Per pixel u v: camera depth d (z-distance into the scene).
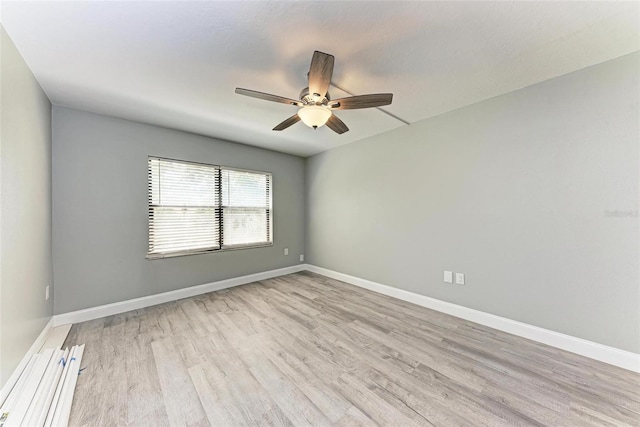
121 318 2.59
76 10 1.32
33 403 1.33
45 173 2.21
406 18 1.39
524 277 2.17
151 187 3.02
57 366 1.69
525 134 2.15
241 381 1.62
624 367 1.72
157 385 1.57
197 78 2.02
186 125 3.04
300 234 4.69
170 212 3.17
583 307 1.90
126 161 2.84
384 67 1.87
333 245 4.15
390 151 3.25
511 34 1.52
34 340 1.90
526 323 2.17
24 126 1.75
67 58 1.74
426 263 2.88
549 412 1.36
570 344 1.94
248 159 3.93
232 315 2.65
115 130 2.77
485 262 2.41
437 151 2.76
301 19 1.40
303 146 4.01
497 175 2.32
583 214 1.89
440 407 1.40
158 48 1.65
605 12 1.35
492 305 2.37
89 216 2.61
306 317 2.60
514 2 1.28
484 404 1.42
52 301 2.35
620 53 1.71
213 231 3.55
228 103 2.45
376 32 1.51
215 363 1.81
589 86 1.86
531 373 1.69
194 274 3.35
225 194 3.69
